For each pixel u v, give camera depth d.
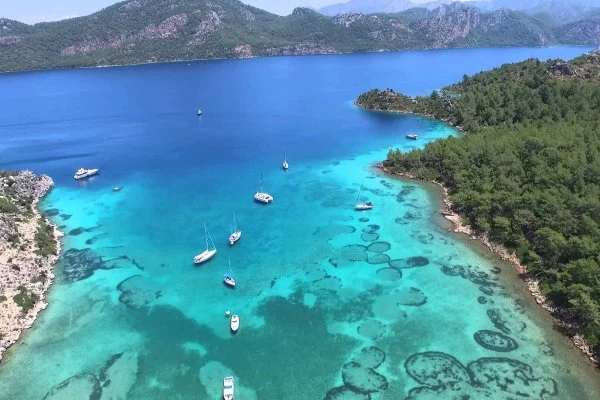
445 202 124.38
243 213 121.44
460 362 70.00
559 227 93.12
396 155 151.12
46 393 65.88
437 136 191.00
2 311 79.38
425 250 101.12
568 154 118.06
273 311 82.50
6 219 103.81
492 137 147.50
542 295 83.75
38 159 173.00
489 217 106.94
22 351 73.44
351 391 65.31
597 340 70.69
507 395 64.12
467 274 92.00
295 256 100.12
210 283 91.12
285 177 147.88
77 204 129.50
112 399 64.75
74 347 74.38
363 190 134.88
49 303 85.19
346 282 90.56
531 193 106.50
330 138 194.75
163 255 101.31
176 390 66.12
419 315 80.56
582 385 65.38
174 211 123.62
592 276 78.00
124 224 116.38
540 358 70.31
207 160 168.00
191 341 75.44
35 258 95.88
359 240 106.19
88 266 97.25
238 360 71.25
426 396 64.25
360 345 73.88
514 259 95.12
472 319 79.25
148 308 83.88
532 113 174.88
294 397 64.56
